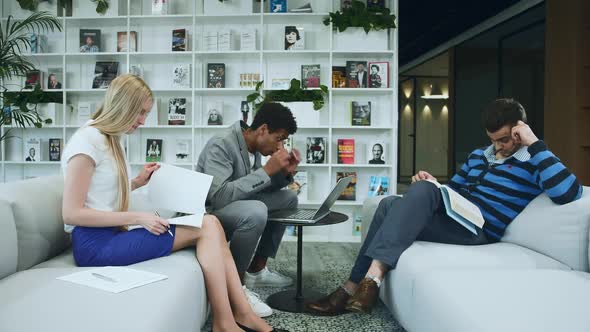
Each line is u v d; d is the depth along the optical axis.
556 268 1.77
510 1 6.70
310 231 4.70
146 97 1.79
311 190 4.81
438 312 1.40
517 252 1.90
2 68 4.28
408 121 13.20
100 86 4.73
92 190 1.72
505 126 2.10
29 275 1.44
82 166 1.65
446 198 2.04
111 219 1.65
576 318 1.14
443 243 2.09
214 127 4.68
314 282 2.85
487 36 7.66
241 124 2.65
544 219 1.92
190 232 1.79
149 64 4.85
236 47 4.79
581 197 1.88
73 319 1.06
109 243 1.66
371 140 4.78
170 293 1.29
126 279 1.38
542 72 6.22
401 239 1.96
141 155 4.89
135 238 1.68
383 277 2.04
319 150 4.68
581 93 5.25
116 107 1.74
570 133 5.32
